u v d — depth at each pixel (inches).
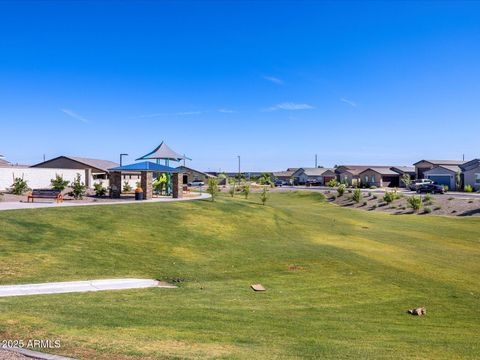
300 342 333.4
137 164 1403.8
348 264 719.1
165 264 660.1
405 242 989.8
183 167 3550.7
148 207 1088.2
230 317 406.6
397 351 322.3
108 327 329.1
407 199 1829.5
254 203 1572.3
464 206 1630.2
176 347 288.0
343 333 379.2
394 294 557.0
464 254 856.3
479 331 419.2
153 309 412.8
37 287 486.9
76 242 703.1
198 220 1018.7
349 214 1595.7
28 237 684.7
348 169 3843.5
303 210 1691.7
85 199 1306.6
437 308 502.0
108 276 563.2
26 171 1486.2
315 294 543.8
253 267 685.3
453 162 3280.0
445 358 310.8
